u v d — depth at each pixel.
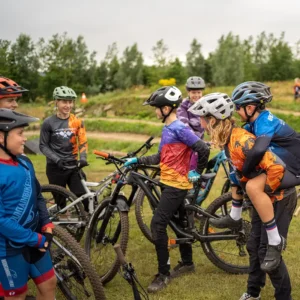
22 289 3.08
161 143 4.39
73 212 5.42
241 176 3.57
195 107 3.66
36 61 51.25
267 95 3.50
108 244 4.70
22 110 35.19
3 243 2.96
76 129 5.64
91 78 54.16
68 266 3.86
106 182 5.40
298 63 53.94
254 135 3.53
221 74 45.56
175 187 4.30
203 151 4.23
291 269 4.68
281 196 3.46
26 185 3.04
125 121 28.20
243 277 4.58
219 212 4.82
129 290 4.36
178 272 4.64
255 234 3.80
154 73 49.19
